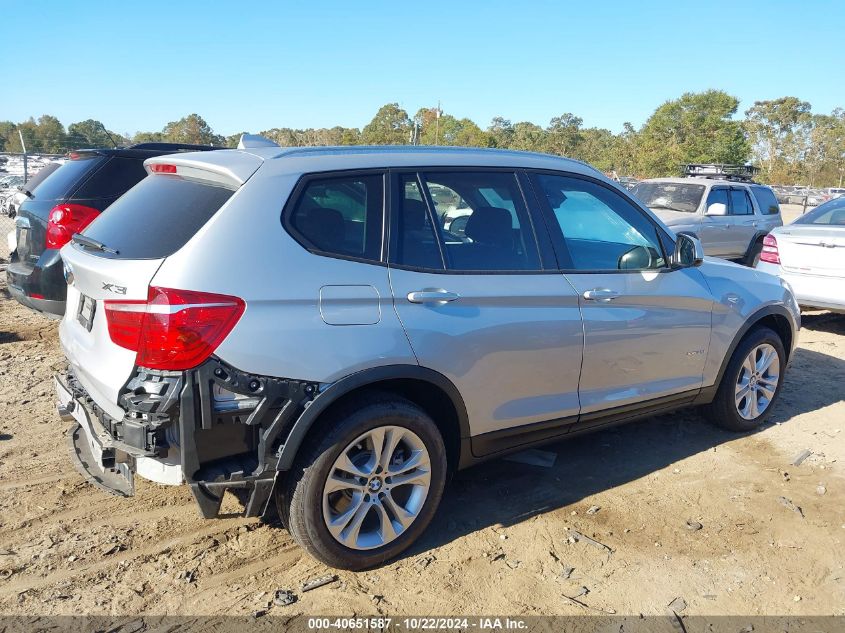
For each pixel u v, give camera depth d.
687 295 4.29
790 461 4.56
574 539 3.55
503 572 3.25
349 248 3.08
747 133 97.00
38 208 5.72
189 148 7.43
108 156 5.93
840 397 5.85
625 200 4.26
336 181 3.14
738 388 4.87
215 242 2.77
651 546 3.52
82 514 3.61
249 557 3.29
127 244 2.95
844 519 3.83
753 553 3.48
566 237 3.86
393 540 3.25
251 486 2.85
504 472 4.30
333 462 2.98
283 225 2.93
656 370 4.24
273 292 2.81
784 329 5.22
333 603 2.98
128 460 2.87
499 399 3.51
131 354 2.71
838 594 3.19
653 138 68.62
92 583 3.05
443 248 3.36
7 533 3.39
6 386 5.43
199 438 2.71
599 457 4.55
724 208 10.33
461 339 3.27
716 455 4.62
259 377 2.76
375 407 3.07
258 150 3.26
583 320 3.75
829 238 7.61
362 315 3.01
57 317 5.79
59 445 4.39
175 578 3.11
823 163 89.06
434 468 3.30
